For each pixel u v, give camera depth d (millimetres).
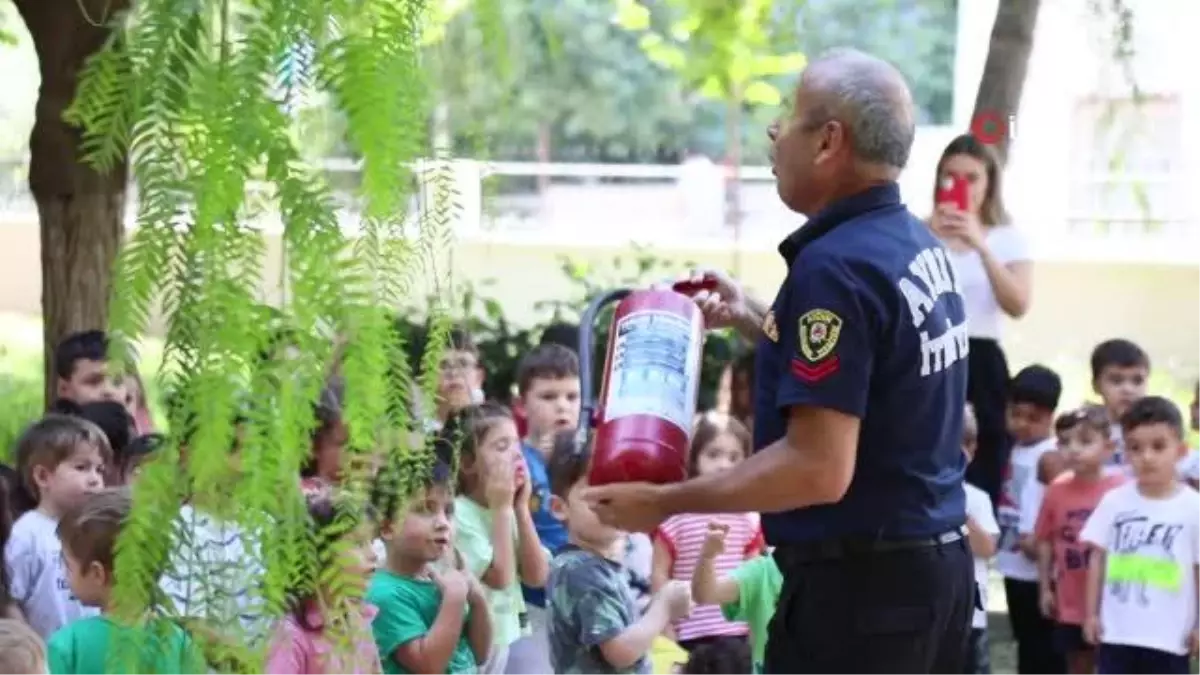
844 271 2365
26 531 3459
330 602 1460
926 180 12250
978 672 4457
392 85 1296
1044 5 10453
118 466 3688
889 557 2467
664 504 2395
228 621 1331
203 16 1280
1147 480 4805
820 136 2455
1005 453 5090
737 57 6734
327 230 1270
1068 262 12406
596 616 3389
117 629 1328
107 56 1286
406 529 3186
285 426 1285
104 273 4766
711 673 3674
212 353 1264
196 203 1259
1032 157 12523
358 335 1306
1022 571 5320
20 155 12125
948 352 2494
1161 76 12117
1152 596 4750
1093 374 5781
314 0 1282
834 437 2324
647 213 13039
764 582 3707
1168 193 12297
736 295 2824
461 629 3367
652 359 2475
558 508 3568
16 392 6973
